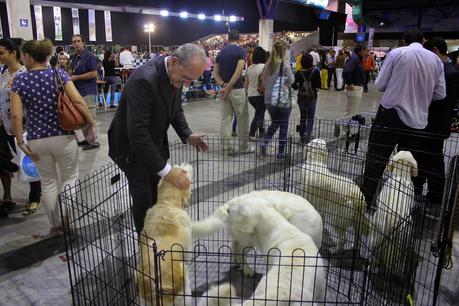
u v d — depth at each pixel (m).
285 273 1.92
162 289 1.92
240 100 5.48
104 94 10.52
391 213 2.59
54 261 3.00
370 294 2.38
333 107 10.52
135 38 22.61
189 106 10.62
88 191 4.09
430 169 3.88
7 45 3.33
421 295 2.59
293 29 23.66
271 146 5.43
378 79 3.71
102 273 2.76
